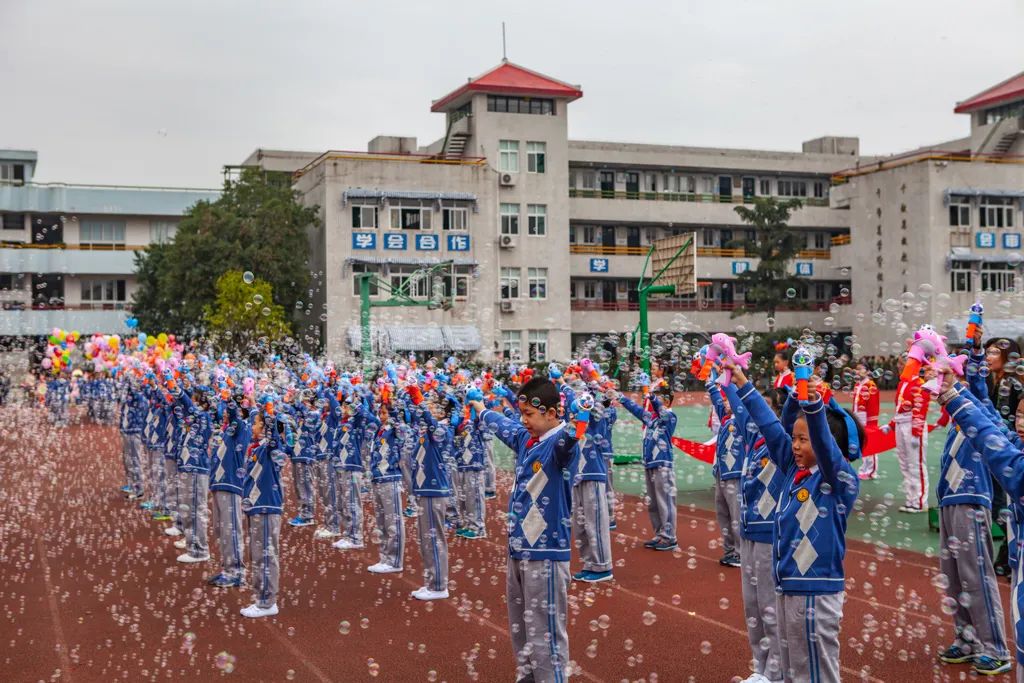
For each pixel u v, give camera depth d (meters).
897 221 38.72
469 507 10.86
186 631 7.15
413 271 35.31
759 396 4.84
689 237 19.56
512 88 37.38
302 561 9.73
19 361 38.25
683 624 7.06
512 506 5.31
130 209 43.47
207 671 6.20
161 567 9.54
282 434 7.62
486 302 36.44
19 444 23.09
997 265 37.88
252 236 33.09
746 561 5.79
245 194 35.72
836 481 4.47
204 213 33.59
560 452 5.04
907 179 38.22
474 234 36.44
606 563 8.41
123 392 15.23
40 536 11.40
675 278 20.09
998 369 7.36
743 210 39.25
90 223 43.56
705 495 13.44
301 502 12.14
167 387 10.67
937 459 16.56
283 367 14.62
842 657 6.13
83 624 7.38
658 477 9.70
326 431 11.19
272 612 7.57
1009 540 5.08
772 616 5.66
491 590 8.32
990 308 37.47
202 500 9.86
